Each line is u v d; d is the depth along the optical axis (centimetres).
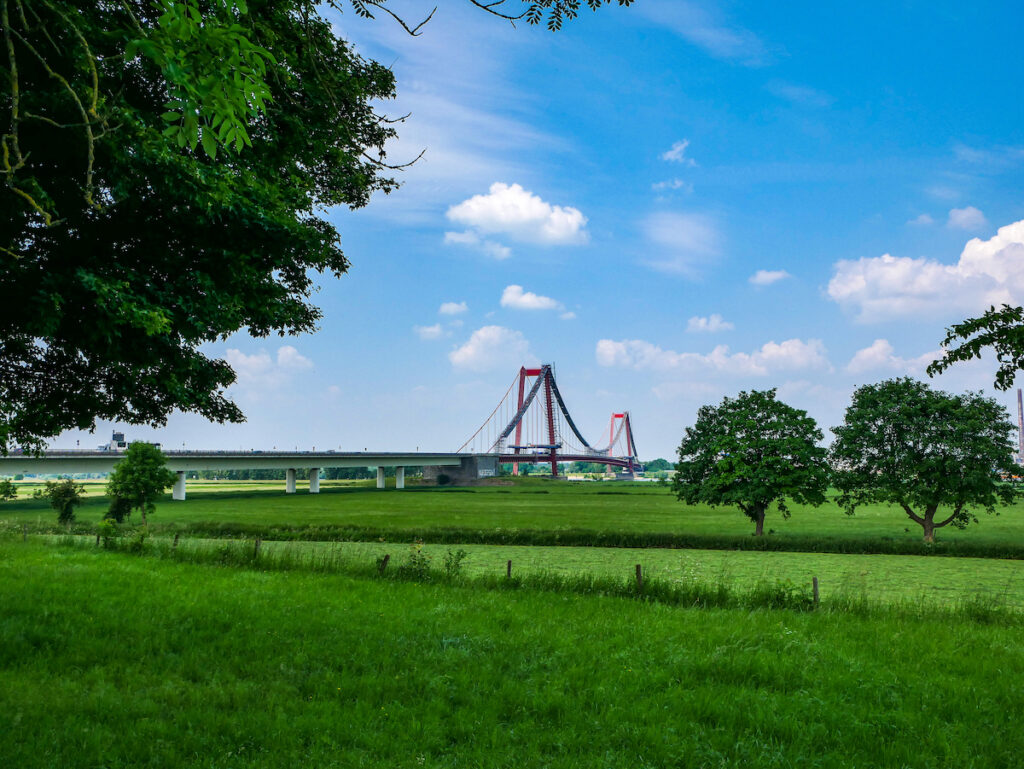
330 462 12338
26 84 818
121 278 964
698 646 1169
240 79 386
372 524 5528
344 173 1470
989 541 4306
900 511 7894
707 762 693
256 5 861
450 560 2239
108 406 1198
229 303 1052
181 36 369
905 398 4238
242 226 1038
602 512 7562
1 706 766
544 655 1076
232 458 9938
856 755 716
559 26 538
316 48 695
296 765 647
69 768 621
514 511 7525
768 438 4447
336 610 1395
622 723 785
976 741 761
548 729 769
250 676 935
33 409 1153
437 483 17088
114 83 907
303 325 1389
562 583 1975
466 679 924
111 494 4688
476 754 688
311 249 1135
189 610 1327
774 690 952
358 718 773
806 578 2766
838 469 4438
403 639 1136
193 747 684
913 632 1414
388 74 1405
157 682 892
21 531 4128
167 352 1049
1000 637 1407
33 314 906
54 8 374
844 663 1082
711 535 4191
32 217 894
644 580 1970
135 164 893
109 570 1933
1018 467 3994
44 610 1264
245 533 4409
